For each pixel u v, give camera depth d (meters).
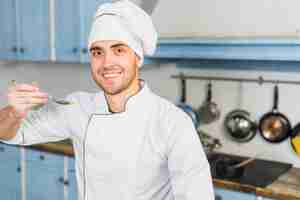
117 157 1.11
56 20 2.74
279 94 2.30
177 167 1.05
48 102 1.25
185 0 2.46
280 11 2.19
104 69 1.03
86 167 1.18
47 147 2.71
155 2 2.56
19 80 3.48
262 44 1.99
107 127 1.13
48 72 3.32
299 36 2.03
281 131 2.30
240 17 2.31
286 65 2.25
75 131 1.20
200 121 2.56
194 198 1.01
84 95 1.24
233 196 1.94
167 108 1.11
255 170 2.15
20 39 2.95
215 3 2.38
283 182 1.95
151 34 1.09
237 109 2.43
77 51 2.65
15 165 2.95
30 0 2.85
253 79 2.36
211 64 2.49
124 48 1.04
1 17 3.04
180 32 2.50
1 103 3.56
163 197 1.14
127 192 1.12
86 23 2.59
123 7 1.05
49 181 2.75
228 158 2.37
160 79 2.70
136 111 1.10
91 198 1.19
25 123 1.26
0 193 3.09
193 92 2.58
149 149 1.09
